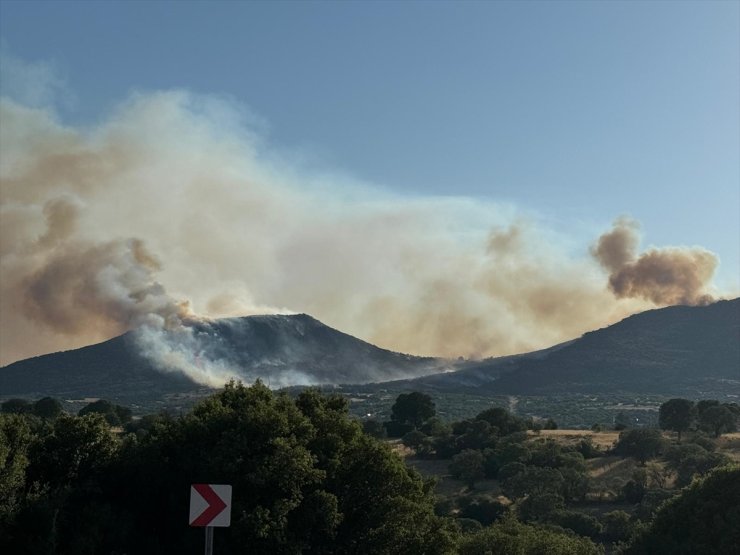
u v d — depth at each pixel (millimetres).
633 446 143125
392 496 37594
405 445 152625
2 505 30281
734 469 62719
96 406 155625
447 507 108812
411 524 37750
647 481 123000
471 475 126812
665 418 165375
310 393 41781
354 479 37594
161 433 37000
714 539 58969
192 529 33125
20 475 31531
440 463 143625
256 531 31969
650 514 98312
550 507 106312
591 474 130750
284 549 32750
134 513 34406
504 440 146625
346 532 37094
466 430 160000
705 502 62031
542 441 150125
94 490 34156
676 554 60281
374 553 36156
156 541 33188
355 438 39188
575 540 73625
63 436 34938
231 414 36438
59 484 33656
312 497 34781
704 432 163500
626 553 65938
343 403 42125
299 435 37375
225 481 33750
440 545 37406
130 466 35344
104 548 32031
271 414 35938
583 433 174125
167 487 34812
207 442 35812
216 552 32656
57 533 31094
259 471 33250
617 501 117688
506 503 114562
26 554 30344
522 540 65938
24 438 34094
